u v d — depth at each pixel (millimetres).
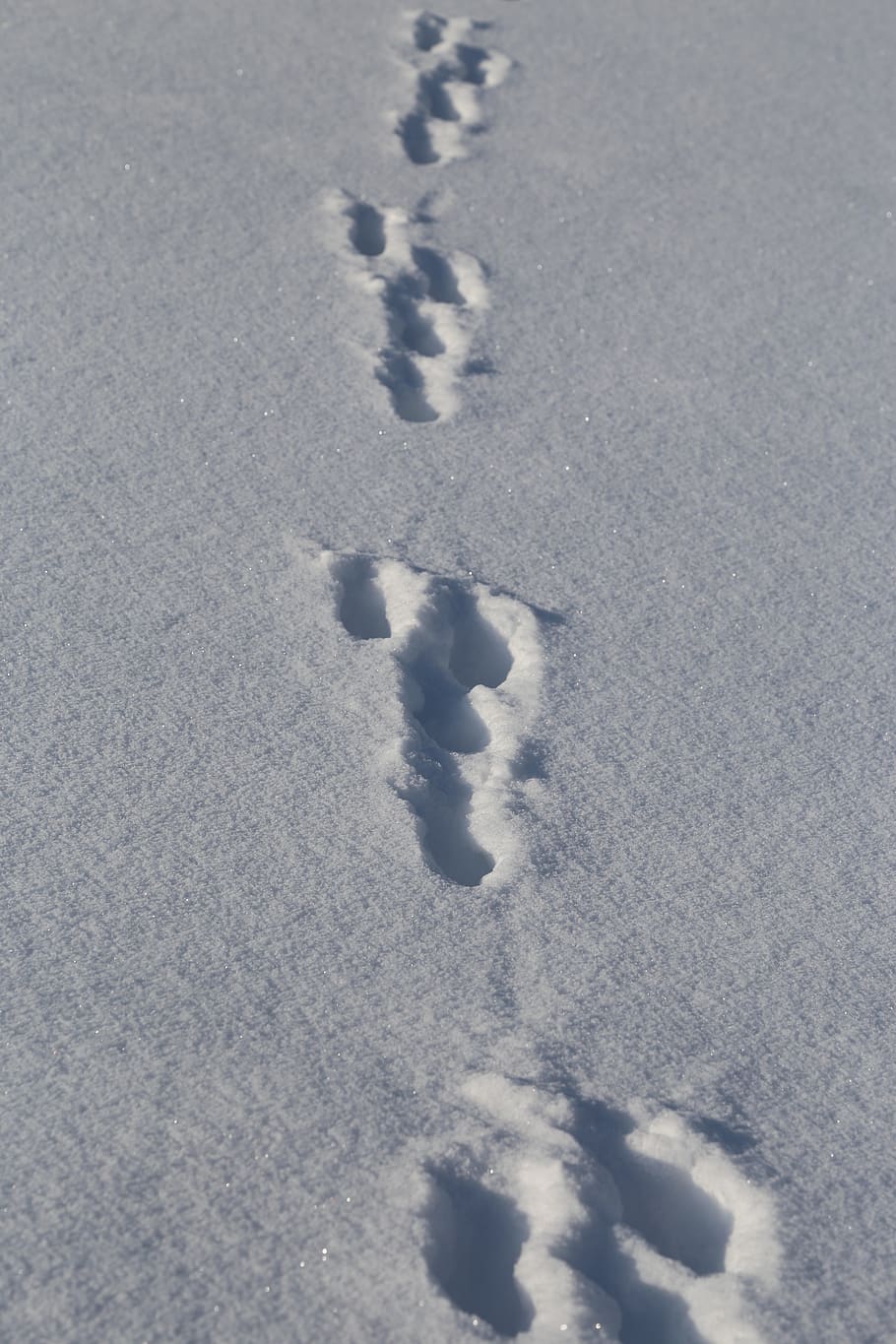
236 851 1778
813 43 4336
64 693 1968
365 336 2816
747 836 1883
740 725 2051
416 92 3809
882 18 4562
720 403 2738
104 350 2686
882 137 3805
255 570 2221
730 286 3107
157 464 2418
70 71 3682
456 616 2207
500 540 2346
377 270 3021
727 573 2326
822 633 2229
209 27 4051
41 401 2531
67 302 2803
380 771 1906
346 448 2512
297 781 1882
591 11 4469
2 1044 1530
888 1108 1569
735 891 1804
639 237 3260
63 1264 1338
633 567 2318
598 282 3084
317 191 3291
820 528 2441
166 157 3344
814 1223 1445
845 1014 1667
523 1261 1384
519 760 1951
